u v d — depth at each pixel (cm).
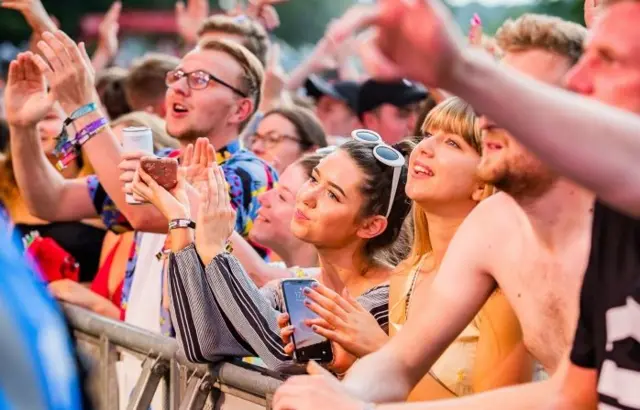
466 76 208
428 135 406
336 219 449
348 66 991
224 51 600
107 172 580
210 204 452
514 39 303
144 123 689
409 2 204
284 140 693
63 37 598
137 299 584
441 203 393
